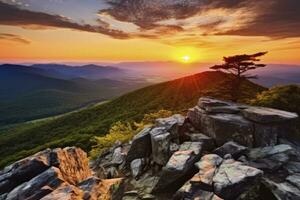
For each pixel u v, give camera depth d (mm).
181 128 20172
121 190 13711
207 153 16797
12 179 11727
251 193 12094
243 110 19219
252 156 15672
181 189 13008
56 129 116312
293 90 25781
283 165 14227
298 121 18078
